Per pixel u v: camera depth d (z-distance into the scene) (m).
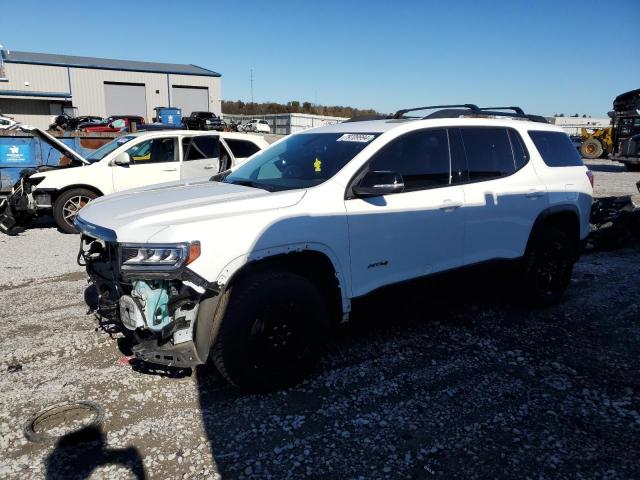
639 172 20.64
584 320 4.86
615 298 5.50
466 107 4.85
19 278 6.11
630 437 3.03
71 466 2.73
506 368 3.87
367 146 3.89
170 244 2.99
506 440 2.99
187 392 3.49
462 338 4.39
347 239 3.62
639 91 20.81
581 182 5.31
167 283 3.09
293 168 4.07
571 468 2.76
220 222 3.14
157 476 2.66
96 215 3.49
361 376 3.71
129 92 45.88
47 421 3.14
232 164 9.62
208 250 3.05
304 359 3.53
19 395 3.44
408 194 3.97
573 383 3.65
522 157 4.86
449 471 2.73
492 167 4.60
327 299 3.78
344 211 3.60
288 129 51.22
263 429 3.07
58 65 42.41
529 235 4.83
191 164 9.64
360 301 3.79
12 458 2.80
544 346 4.26
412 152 4.09
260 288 3.25
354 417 3.20
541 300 5.05
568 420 3.20
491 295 5.51
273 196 3.46
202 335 3.12
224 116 57.94
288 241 3.33
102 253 3.71
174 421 3.15
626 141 19.78
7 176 10.52
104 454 2.83
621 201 8.11
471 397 3.45
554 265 5.11
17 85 41.25
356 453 2.86
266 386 3.40
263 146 10.08
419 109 4.95
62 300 5.29
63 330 4.50
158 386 3.56
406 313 4.96
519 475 2.70
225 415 3.21
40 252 7.53
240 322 3.21
